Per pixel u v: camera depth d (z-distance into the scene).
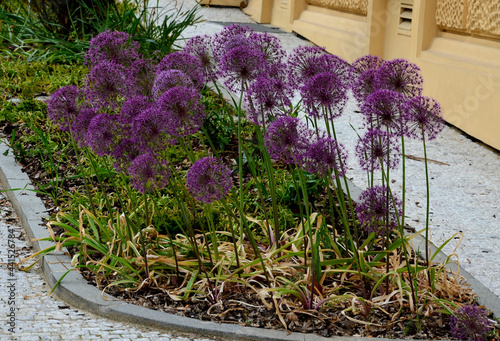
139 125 3.31
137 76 3.73
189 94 3.23
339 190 3.71
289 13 13.76
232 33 3.71
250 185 5.04
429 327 3.44
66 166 5.69
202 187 3.20
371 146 3.48
